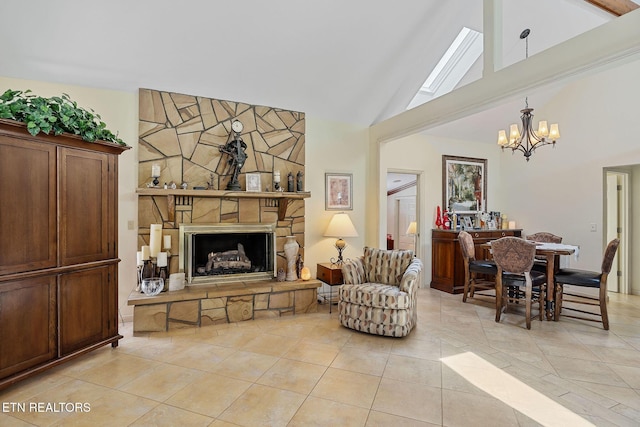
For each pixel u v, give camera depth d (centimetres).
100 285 303
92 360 288
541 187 594
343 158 513
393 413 213
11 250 240
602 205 513
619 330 368
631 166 524
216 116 425
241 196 418
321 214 497
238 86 417
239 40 362
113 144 307
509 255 384
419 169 591
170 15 322
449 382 253
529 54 471
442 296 524
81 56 338
